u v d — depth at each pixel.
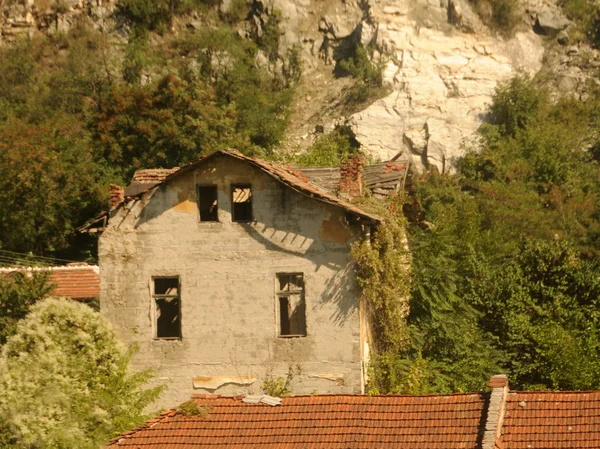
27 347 66.19
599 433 50.69
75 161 128.38
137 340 68.31
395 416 53.88
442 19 163.38
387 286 68.19
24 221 122.44
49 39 172.25
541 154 140.88
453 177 141.75
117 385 65.81
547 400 53.19
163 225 68.69
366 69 156.38
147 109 130.88
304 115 154.75
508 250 103.00
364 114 148.38
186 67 150.00
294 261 67.25
